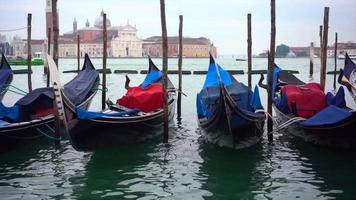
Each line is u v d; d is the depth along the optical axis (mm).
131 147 13008
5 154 12180
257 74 49688
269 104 13094
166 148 12883
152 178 10156
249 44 17188
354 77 16438
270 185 9586
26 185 9719
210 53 15008
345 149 12133
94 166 11133
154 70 20719
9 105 24375
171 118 16656
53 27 12672
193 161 11523
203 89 14148
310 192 9133
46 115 14258
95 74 17000
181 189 9414
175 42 139875
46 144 13344
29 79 20359
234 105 11617
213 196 8977
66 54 148000
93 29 153875
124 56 142625
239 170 10688
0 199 8867
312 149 12508
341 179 9914
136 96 14234
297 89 14578
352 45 108688
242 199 8805
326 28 18078
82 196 9039
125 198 8914
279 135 14273
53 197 8992
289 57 159750
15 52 126438
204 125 12680
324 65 18266
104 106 18625
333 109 12375
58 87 11859
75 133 11148
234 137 11992
